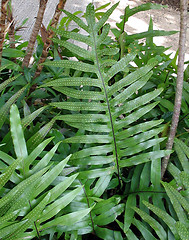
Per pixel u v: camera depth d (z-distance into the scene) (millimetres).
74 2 1964
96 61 665
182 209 605
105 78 663
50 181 548
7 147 630
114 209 625
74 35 673
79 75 889
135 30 2379
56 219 545
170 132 681
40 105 897
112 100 663
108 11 679
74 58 1295
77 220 538
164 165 696
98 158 656
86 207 620
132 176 724
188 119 826
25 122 605
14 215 490
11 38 878
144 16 2637
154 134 673
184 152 738
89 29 674
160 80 904
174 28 2539
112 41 998
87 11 681
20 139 554
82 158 654
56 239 623
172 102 919
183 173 646
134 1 2865
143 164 726
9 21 841
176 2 2943
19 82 800
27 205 543
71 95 655
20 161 547
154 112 864
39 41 1045
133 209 627
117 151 665
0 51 704
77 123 658
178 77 628
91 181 644
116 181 704
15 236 501
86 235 676
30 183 518
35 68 900
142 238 641
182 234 562
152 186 669
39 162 565
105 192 722
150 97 674
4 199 500
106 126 662
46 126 628
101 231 615
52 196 541
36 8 1869
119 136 663
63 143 680
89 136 651
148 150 780
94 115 657
